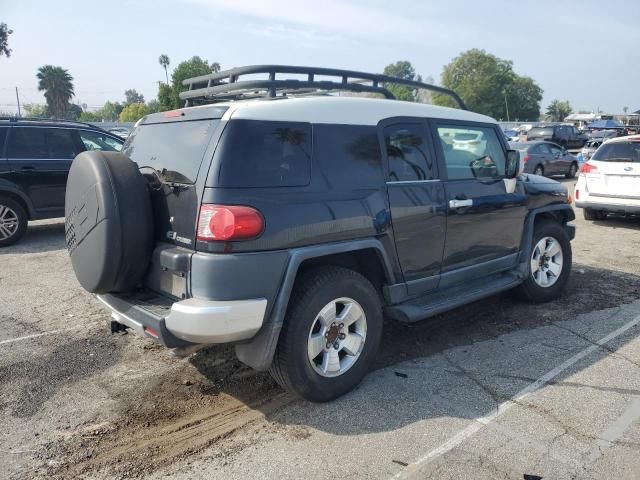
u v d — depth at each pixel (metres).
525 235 5.32
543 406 3.57
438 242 4.33
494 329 4.99
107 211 3.30
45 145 8.69
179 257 3.21
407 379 3.98
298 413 3.51
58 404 3.64
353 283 3.64
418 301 4.30
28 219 8.61
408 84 4.71
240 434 3.28
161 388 3.86
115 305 3.55
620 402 3.62
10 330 4.95
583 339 4.73
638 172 9.52
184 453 3.09
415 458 3.01
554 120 117.31
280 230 3.24
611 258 7.77
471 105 94.19
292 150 3.41
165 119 3.78
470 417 3.44
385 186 3.89
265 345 3.27
